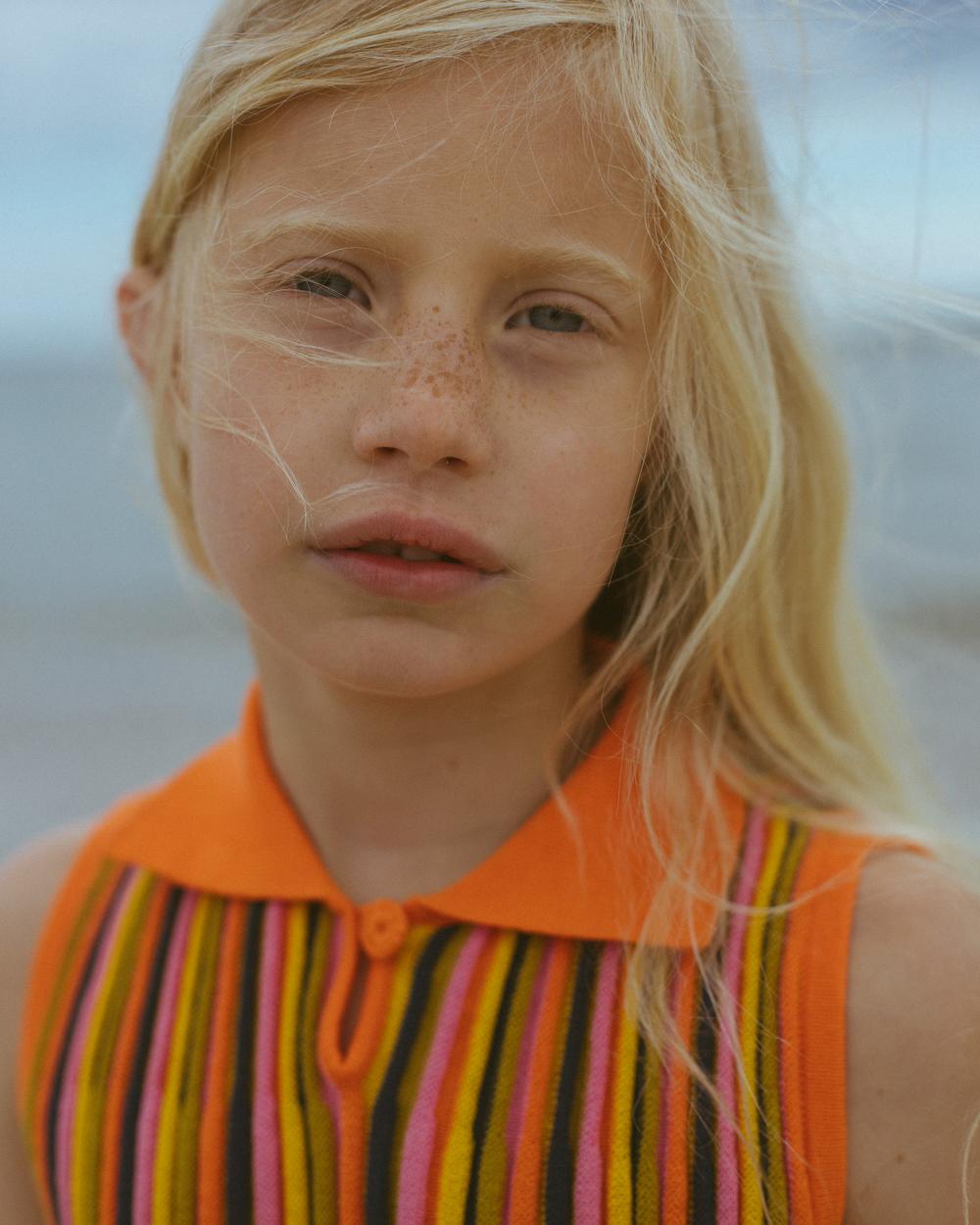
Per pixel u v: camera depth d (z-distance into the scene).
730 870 0.93
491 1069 0.87
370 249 0.83
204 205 0.93
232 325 0.87
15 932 1.07
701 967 0.88
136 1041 0.97
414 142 0.82
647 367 0.90
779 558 1.06
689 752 0.99
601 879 0.92
